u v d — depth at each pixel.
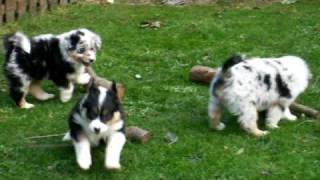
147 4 5.25
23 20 4.73
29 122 3.28
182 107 3.46
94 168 2.90
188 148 3.06
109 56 4.09
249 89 3.10
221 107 3.17
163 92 3.62
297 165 2.96
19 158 2.98
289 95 3.22
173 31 4.55
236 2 5.27
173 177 2.87
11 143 3.09
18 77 3.38
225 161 2.97
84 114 2.79
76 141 2.85
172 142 3.12
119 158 2.92
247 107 3.12
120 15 4.90
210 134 3.19
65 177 2.86
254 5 5.20
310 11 5.02
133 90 3.62
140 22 4.73
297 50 4.24
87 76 3.57
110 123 2.81
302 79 3.25
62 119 3.32
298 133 3.22
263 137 3.15
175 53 4.17
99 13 4.95
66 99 3.51
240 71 3.12
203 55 4.14
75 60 3.47
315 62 4.05
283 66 3.21
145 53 4.16
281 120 3.33
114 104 2.81
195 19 4.81
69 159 2.97
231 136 3.17
